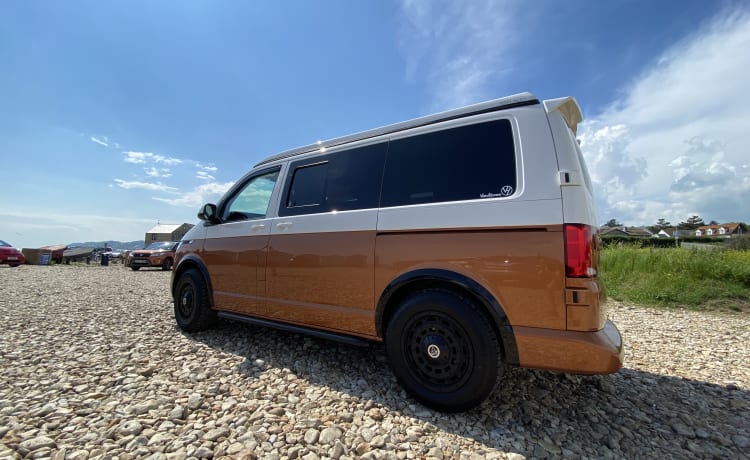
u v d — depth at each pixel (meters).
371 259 2.57
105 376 2.65
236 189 3.90
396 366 2.37
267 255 3.24
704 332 4.46
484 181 2.23
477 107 2.43
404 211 2.48
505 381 2.67
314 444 1.85
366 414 2.17
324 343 3.53
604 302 2.01
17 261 16.34
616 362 1.81
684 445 1.93
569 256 1.89
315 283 2.88
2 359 2.94
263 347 3.40
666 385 2.73
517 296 2.00
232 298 3.53
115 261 29.55
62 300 6.03
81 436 1.85
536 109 2.19
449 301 2.16
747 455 1.84
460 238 2.20
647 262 7.96
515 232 2.04
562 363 1.89
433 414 2.18
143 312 5.03
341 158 3.04
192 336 3.77
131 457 1.69
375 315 2.53
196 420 2.05
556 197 1.98
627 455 1.82
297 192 3.25
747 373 3.02
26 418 2.01
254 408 2.21
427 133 2.59
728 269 6.91
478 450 1.82
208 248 3.84
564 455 1.80
